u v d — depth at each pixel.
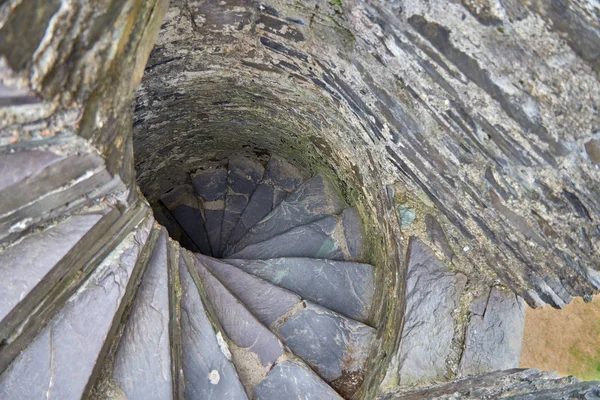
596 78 1.48
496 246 2.51
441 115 2.18
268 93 3.65
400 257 3.08
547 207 2.03
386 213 3.25
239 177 5.54
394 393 2.73
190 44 2.99
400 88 2.33
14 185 1.70
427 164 2.55
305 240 4.44
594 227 1.89
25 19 1.30
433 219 2.89
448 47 1.85
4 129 1.52
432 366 2.75
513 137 1.91
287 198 4.89
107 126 1.85
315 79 3.08
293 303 3.68
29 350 2.30
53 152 1.70
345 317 3.66
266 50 3.07
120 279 2.47
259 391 3.12
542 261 2.30
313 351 3.54
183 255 3.16
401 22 1.95
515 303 2.70
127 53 1.78
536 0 1.45
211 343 3.00
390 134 2.69
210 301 3.32
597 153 1.65
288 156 5.03
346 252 4.36
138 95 3.25
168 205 5.47
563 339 2.73
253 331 3.27
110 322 2.42
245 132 4.65
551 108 1.69
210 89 3.65
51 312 2.31
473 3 1.61
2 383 2.25
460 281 2.83
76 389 2.33
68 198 1.97
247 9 2.69
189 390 2.91
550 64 1.58
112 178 2.07
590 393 2.06
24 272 2.02
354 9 2.15
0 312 1.98
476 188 2.33
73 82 1.56
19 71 1.36
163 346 2.66
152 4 1.80
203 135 4.53
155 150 4.30
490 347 2.69
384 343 3.19
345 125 3.30
